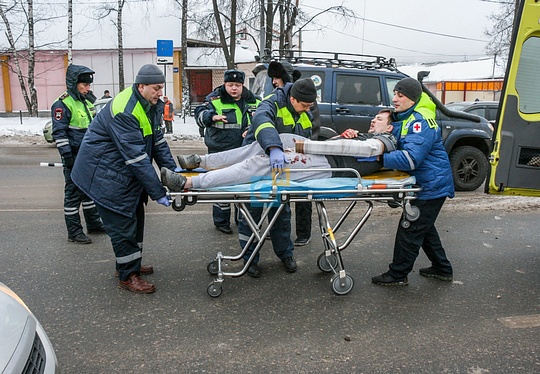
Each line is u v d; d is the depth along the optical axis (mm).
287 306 3877
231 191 3803
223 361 3094
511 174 4621
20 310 2332
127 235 4020
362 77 7934
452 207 7160
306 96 4023
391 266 4301
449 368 3033
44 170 10258
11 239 5492
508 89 4555
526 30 4453
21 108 30172
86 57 29422
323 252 4691
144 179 3826
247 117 5547
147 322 3596
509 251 5250
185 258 4945
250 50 30750
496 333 3479
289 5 19906
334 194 3865
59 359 3100
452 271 4449
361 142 3902
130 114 3824
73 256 4965
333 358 3137
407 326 3568
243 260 4844
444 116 8492
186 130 19188
